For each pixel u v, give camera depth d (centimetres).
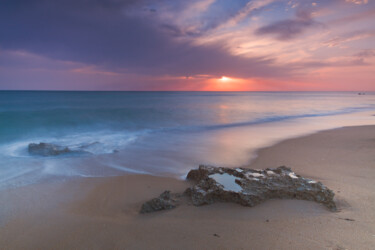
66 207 631
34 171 959
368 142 1422
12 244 458
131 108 4516
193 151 1327
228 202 577
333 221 487
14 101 5528
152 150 1350
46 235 486
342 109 4750
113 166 1038
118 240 454
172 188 760
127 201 662
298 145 1434
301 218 503
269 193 589
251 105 6009
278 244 412
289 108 5022
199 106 5534
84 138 1753
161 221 518
